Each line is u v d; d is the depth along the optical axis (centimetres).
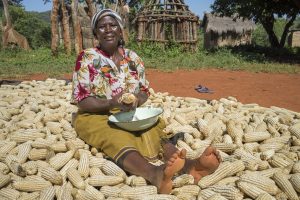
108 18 421
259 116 560
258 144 449
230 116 559
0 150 421
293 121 532
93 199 334
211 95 907
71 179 355
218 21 3647
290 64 1590
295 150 427
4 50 2205
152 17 1803
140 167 346
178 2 1836
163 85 1032
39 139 430
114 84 430
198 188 345
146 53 1673
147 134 400
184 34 1823
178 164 312
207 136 467
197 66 1403
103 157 400
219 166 360
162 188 329
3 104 639
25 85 851
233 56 1661
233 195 327
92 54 425
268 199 321
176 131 484
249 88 999
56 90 800
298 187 341
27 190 353
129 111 411
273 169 376
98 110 410
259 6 2244
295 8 2280
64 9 1769
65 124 489
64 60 1614
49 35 4309
